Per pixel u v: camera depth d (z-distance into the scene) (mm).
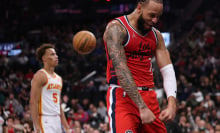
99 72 21312
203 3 31500
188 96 17141
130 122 4062
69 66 20562
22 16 30719
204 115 14703
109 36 4047
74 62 22141
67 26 29875
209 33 25047
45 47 7184
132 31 4105
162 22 29797
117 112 4117
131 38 4098
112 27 4090
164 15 31375
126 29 4102
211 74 18969
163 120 3912
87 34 5590
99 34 28062
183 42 25344
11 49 26141
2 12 30422
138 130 4285
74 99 15859
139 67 4227
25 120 10867
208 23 27797
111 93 4223
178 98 17188
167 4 32000
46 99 7043
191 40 24719
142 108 3754
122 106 4129
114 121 4098
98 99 17375
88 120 14734
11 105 14055
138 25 4098
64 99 14812
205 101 16094
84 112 14719
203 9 31641
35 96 6926
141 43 4148
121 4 32094
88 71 21312
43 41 25625
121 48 3992
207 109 14945
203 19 29000
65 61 22266
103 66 21797
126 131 4012
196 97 16359
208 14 29391
